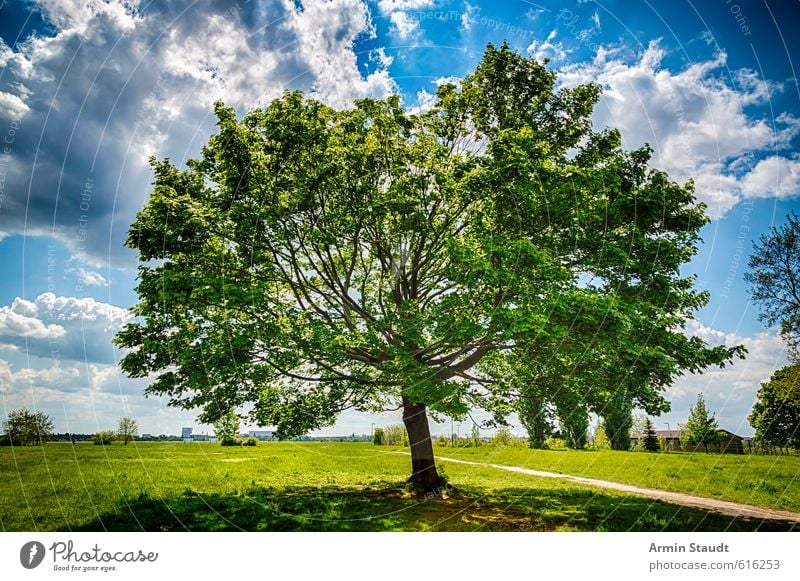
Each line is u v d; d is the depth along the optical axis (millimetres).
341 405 20219
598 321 15055
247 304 16172
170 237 16891
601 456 36906
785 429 42406
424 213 18469
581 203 17250
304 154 18625
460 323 16297
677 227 18125
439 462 34531
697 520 14766
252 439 44469
